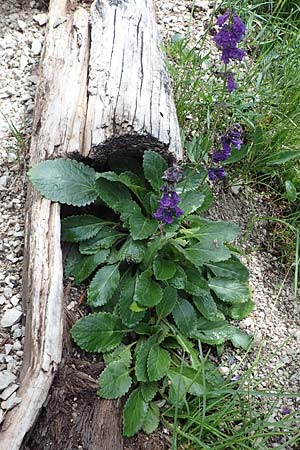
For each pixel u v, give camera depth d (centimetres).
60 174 45
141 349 42
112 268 45
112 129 45
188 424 41
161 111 47
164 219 42
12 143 53
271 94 55
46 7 63
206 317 45
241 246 53
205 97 53
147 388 42
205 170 49
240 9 59
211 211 53
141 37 51
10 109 56
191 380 42
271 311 50
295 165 56
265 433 42
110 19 52
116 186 46
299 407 45
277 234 54
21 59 59
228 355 47
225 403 43
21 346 43
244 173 55
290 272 53
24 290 44
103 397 41
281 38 63
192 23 63
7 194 51
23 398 38
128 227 46
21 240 48
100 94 47
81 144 46
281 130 54
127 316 43
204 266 48
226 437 41
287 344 48
